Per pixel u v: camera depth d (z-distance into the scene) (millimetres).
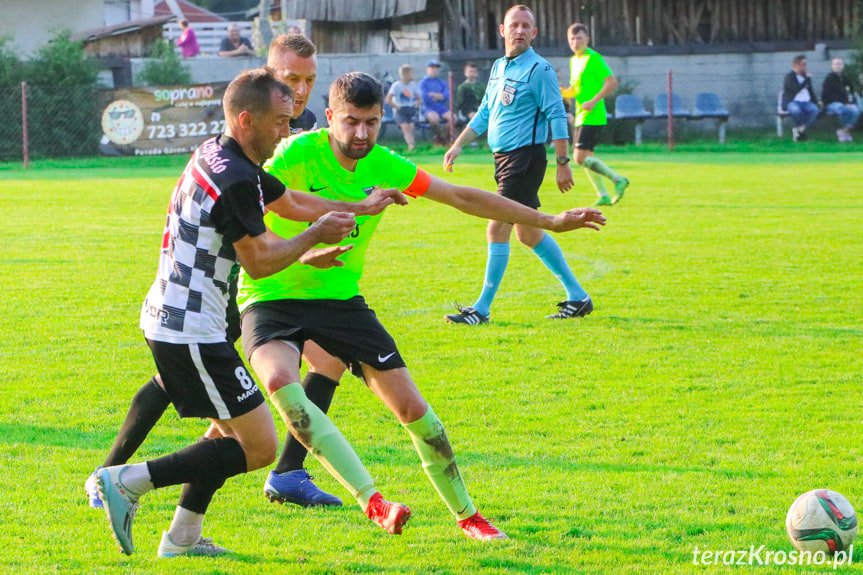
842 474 7652
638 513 6934
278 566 6098
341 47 52656
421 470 7820
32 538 6488
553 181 31844
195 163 5926
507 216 7160
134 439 6859
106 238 20297
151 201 26594
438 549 6367
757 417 9102
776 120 50031
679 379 10367
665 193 27953
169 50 44844
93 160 39531
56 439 8508
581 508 7027
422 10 49625
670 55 50438
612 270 16812
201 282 5887
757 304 14086
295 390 6273
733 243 19453
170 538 6195
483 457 8094
